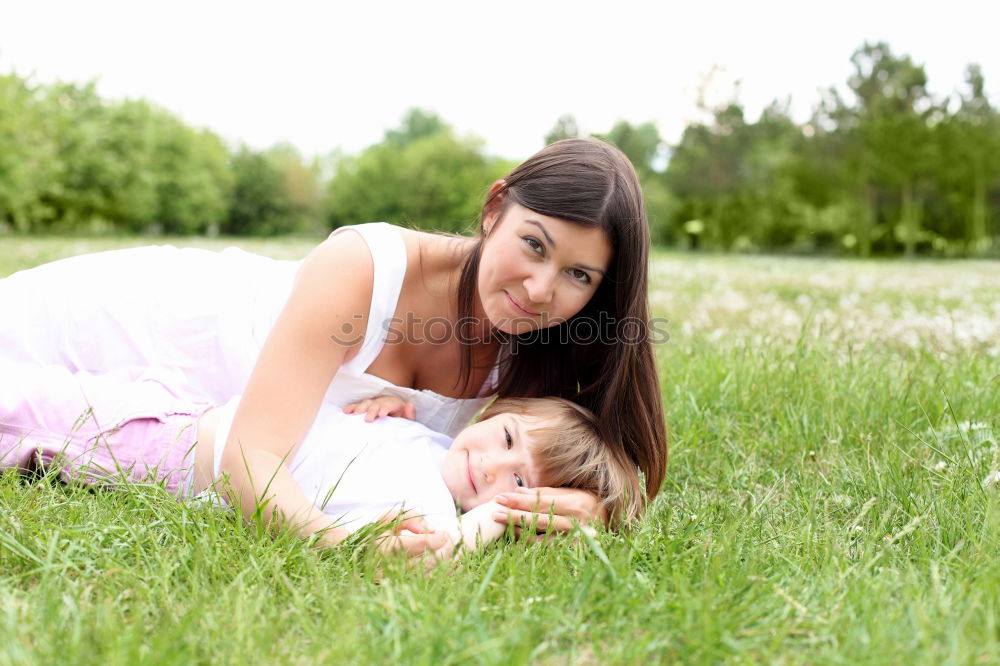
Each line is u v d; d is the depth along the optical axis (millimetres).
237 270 2363
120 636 1221
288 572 1549
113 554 1527
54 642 1205
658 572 1573
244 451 1805
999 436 2473
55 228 28172
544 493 1971
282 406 1844
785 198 33188
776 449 2590
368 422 2078
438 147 48750
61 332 2238
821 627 1367
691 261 17969
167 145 35938
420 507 1873
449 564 1575
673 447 2547
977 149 29328
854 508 2102
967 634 1306
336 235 2014
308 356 1884
